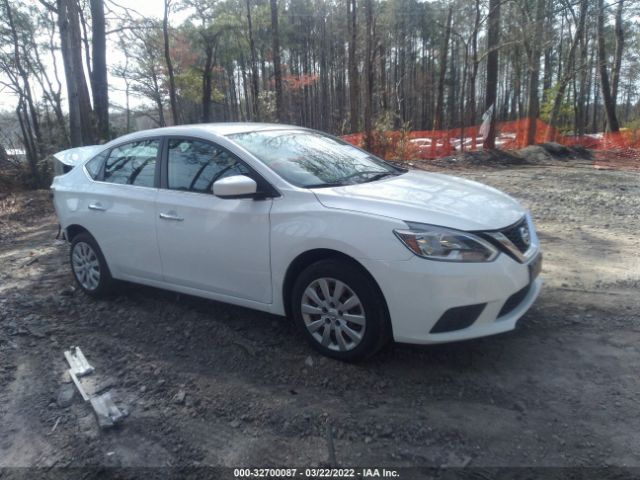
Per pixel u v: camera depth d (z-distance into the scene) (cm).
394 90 3731
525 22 2159
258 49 3938
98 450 305
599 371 352
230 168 415
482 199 388
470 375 353
